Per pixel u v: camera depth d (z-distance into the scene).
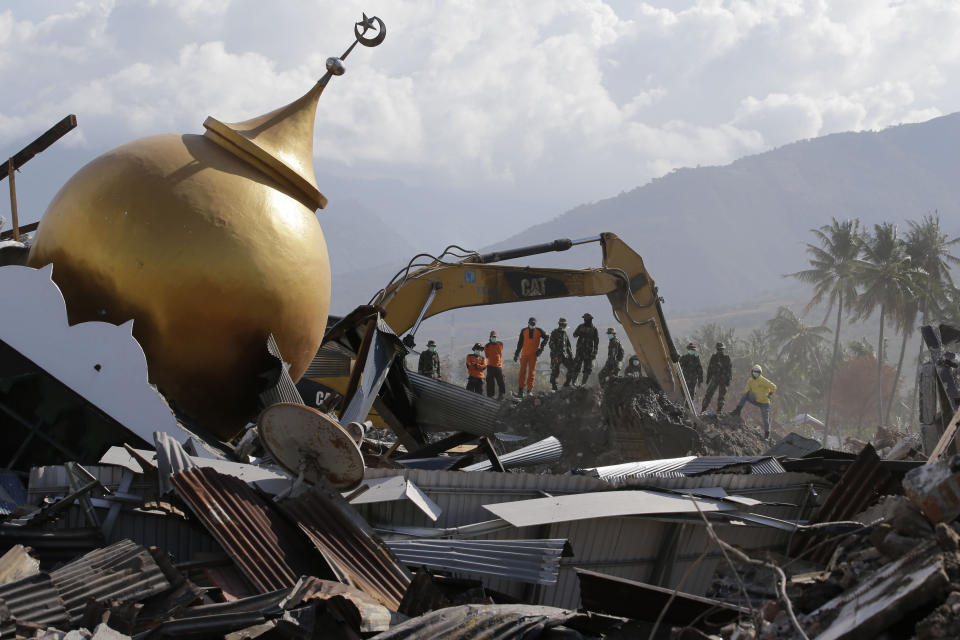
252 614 5.96
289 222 10.77
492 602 7.24
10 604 5.95
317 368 15.70
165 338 10.21
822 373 86.19
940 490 5.32
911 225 74.06
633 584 5.78
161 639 5.89
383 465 11.27
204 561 7.32
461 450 14.45
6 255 11.71
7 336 9.89
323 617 6.04
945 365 14.05
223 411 10.91
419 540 8.10
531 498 9.41
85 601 6.20
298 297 10.77
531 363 26.78
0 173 12.16
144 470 8.23
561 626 5.66
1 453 10.21
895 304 69.75
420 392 14.74
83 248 10.07
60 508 7.92
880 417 71.38
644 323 21.47
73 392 9.90
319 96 11.80
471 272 20.34
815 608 5.29
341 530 7.74
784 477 10.85
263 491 8.26
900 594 4.46
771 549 10.41
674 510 9.01
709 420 24.33
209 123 10.89
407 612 6.60
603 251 21.53
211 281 10.09
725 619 5.67
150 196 10.11
